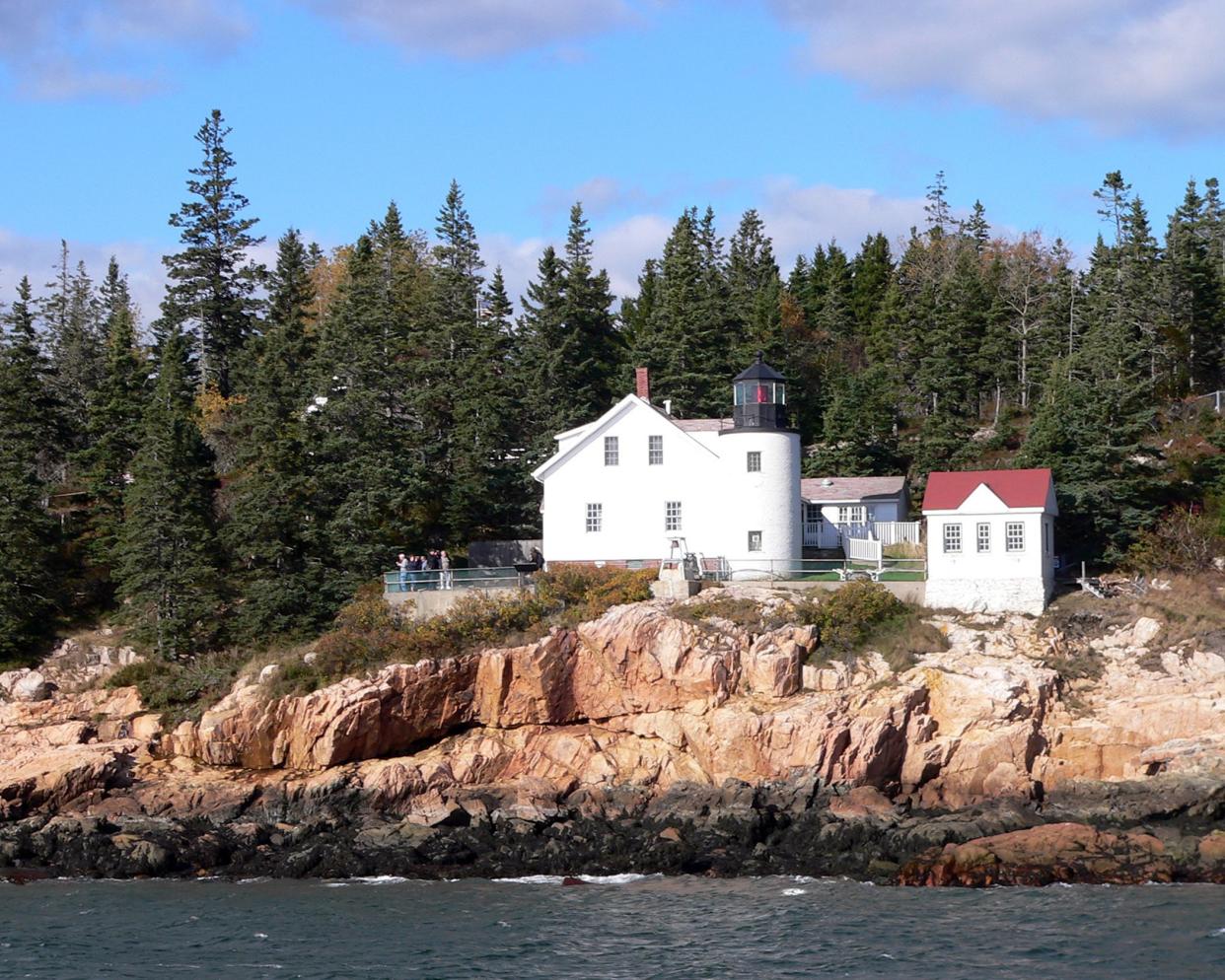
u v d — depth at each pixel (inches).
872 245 5369.1
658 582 2726.4
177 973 1758.1
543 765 2474.2
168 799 2479.1
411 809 2436.0
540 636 2598.4
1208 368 3944.4
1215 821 2220.7
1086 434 3053.6
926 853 2122.3
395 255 4781.0
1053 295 4370.1
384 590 2947.8
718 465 2984.7
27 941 1902.1
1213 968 1668.3
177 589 2947.8
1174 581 2760.8
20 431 3260.3
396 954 1817.2
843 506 3208.7
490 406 3494.1
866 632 2576.3
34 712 2753.4
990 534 2682.1
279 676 2650.1
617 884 2148.1
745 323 4284.0
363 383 3437.5
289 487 3038.9
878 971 1697.8
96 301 4950.8
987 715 2362.2
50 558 3181.6
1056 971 1673.2
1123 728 2319.1
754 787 2358.5
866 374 3966.5
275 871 2266.2
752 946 1807.3
